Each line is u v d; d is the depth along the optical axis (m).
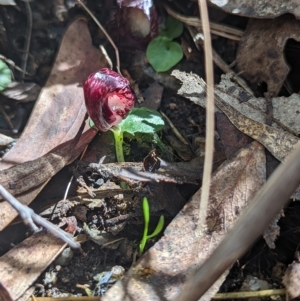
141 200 0.07
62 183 0.08
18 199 0.07
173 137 0.08
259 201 0.05
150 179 0.07
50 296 0.07
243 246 0.05
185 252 0.06
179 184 0.07
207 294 0.06
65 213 0.07
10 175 0.07
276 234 0.07
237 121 0.07
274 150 0.07
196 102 0.08
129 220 0.07
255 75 0.08
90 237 0.07
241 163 0.07
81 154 0.08
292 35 0.08
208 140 0.05
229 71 0.08
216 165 0.07
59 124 0.08
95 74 0.07
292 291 0.06
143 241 0.07
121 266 0.07
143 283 0.06
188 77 0.08
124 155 0.08
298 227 0.07
